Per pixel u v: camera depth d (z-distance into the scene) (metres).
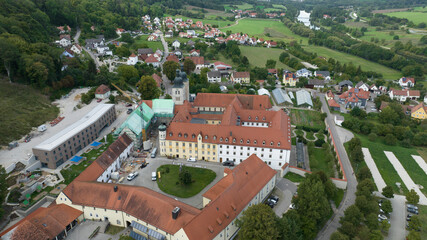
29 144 125.62
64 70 197.62
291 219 86.69
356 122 174.12
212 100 173.62
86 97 177.50
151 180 113.31
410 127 183.62
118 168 119.81
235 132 124.75
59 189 103.12
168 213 80.81
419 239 87.31
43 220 81.88
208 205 80.56
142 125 139.00
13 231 78.88
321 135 166.38
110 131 150.00
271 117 153.75
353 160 133.62
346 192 114.38
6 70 167.00
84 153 127.88
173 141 128.25
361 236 86.94
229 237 84.44
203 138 125.88
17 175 106.31
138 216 83.44
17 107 148.38
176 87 159.00
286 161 122.81
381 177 127.56
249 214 77.00
